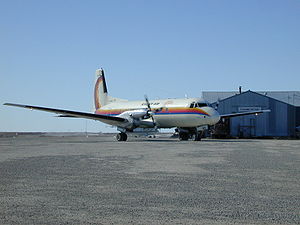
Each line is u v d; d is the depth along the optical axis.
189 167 11.41
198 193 7.26
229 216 5.53
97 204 6.29
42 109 30.64
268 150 19.34
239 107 53.84
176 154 16.42
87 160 13.59
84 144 26.72
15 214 5.60
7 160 13.55
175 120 33.66
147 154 16.42
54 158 14.39
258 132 53.25
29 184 8.24
